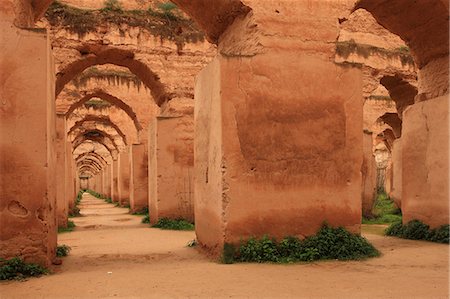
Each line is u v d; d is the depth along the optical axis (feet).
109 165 102.58
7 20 18.48
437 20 27.99
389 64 56.24
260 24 22.03
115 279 17.31
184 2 26.63
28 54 18.53
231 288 15.40
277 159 21.25
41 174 18.40
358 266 19.15
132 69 48.08
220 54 20.89
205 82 23.71
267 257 20.30
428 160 27.71
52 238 20.84
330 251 20.94
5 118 18.16
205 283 16.25
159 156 39.86
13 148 18.17
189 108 45.88
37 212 18.35
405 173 29.63
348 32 63.10
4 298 14.61
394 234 29.53
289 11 22.43
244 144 20.83
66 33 43.42
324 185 21.83
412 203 28.96
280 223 21.08
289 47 22.06
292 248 20.79
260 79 21.35
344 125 22.36
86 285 16.34
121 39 45.03
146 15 46.39
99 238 31.99
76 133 79.36
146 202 57.57
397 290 14.85
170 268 19.51
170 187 39.86
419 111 28.53
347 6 23.24
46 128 18.53
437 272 17.84
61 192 39.32
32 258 18.29
